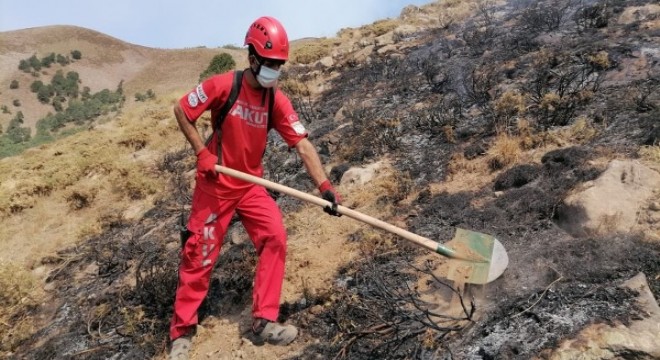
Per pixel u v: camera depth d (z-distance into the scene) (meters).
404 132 6.59
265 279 3.66
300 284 4.30
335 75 10.39
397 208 5.00
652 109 5.05
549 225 4.04
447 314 3.49
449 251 3.35
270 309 3.69
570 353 2.85
